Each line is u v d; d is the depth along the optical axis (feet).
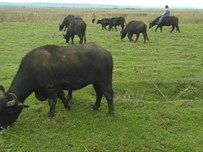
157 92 25.88
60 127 18.57
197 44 49.03
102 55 18.22
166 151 16.40
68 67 17.79
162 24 66.64
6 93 17.66
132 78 29.19
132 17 107.45
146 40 53.11
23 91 18.48
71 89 18.90
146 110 21.17
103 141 17.17
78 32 44.86
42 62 17.79
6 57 37.14
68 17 58.65
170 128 18.74
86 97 23.65
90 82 18.60
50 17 100.27
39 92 19.11
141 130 18.38
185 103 22.33
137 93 25.39
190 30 69.15
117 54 40.40
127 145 16.90
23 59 18.52
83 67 17.89
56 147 16.74
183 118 19.94
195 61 36.50
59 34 57.52
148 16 113.70
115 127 18.62
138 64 34.94
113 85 26.50
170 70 32.04
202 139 17.49
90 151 16.38
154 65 34.27
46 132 18.07
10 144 16.87
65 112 20.53
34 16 96.17
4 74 29.84
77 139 17.40
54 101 18.97
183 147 16.72
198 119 19.80
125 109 21.38
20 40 49.52
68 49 18.17
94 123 19.10
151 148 16.67
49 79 17.93
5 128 17.88
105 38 54.70
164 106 21.83
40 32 59.62
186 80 27.81
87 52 18.01
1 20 84.17
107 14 134.51
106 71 18.48
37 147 16.71
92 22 92.53
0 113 17.22
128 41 51.75
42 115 20.04
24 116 20.02
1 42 47.34
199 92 25.79
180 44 48.75
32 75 18.08
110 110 19.77
